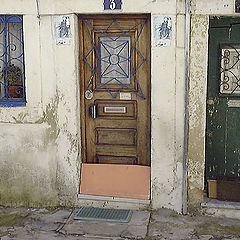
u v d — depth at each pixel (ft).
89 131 16.89
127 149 16.74
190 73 15.17
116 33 16.08
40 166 16.63
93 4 15.38
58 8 15.61
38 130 16.43
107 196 16.25
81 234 14.55
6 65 16.72
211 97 16.07
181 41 14.99
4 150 16.72
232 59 15.69
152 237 14.25
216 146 16.34
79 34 16.20
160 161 15.76
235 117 16.05
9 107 16.44
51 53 15.90
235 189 15.97
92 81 16.49
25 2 15.72
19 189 16.90
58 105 16.19
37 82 16.15
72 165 16.43
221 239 14.10
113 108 16.56
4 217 16.03
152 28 15.10
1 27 16.63
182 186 15.72
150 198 16.05
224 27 15.55
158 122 15.57
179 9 14.80
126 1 15.14
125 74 16.29
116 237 14.29
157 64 15.25
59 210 16.47
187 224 15.14
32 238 14.32
